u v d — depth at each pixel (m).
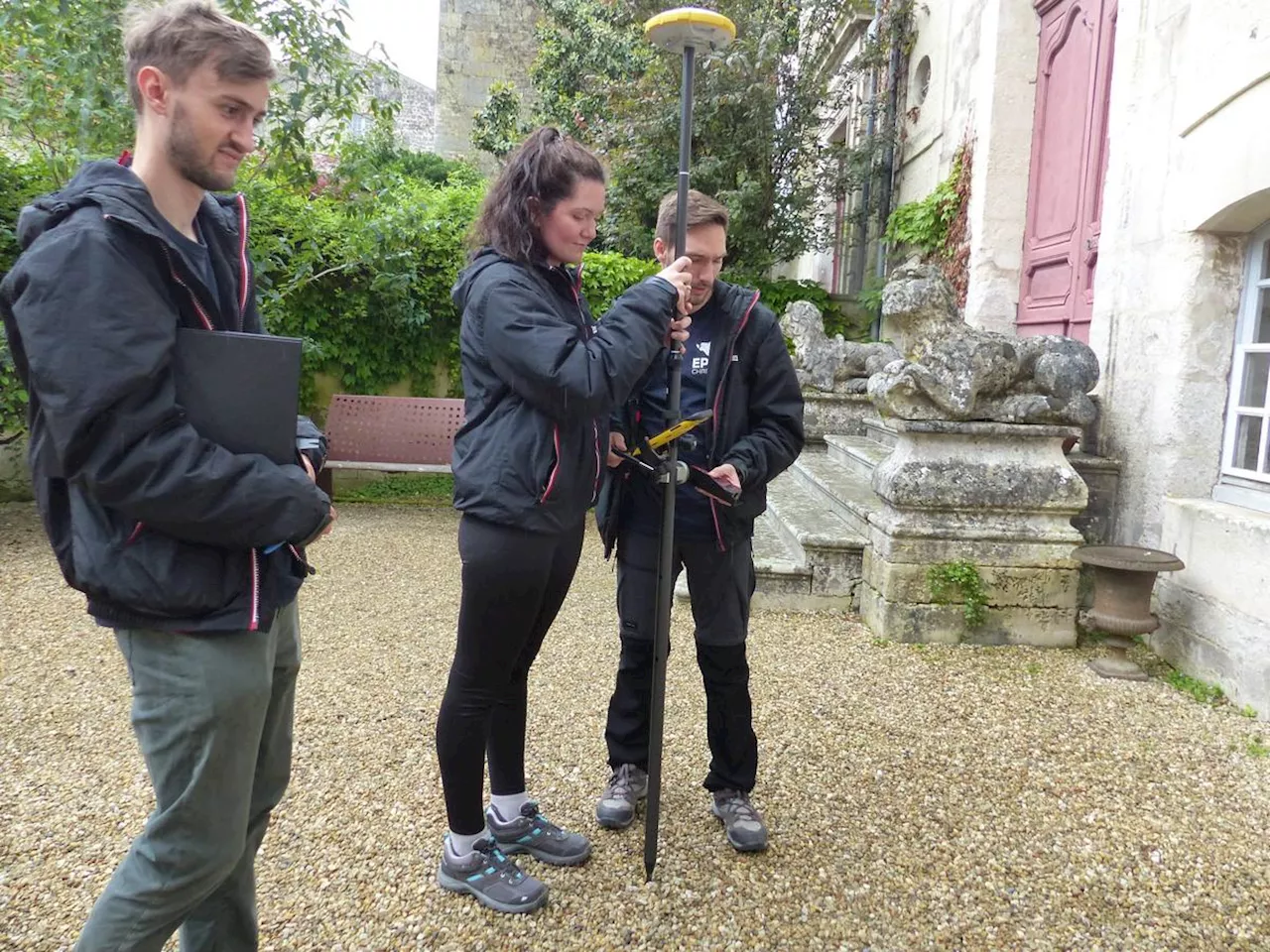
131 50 1.27
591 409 1.75
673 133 8.69
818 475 5.75
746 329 2.28
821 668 3.69
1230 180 3.54
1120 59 4.42
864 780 2.72
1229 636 3.45
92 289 1.17
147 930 1.38
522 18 18.02
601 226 9.31
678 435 2.00
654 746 2.08
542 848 2.23
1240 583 3.41
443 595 4.78
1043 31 5.98
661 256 2.28
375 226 6.46
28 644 3.80
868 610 4.30
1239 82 3.49
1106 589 3.68
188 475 1.22
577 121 10.35
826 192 9.27
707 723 2.41
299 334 7.12
